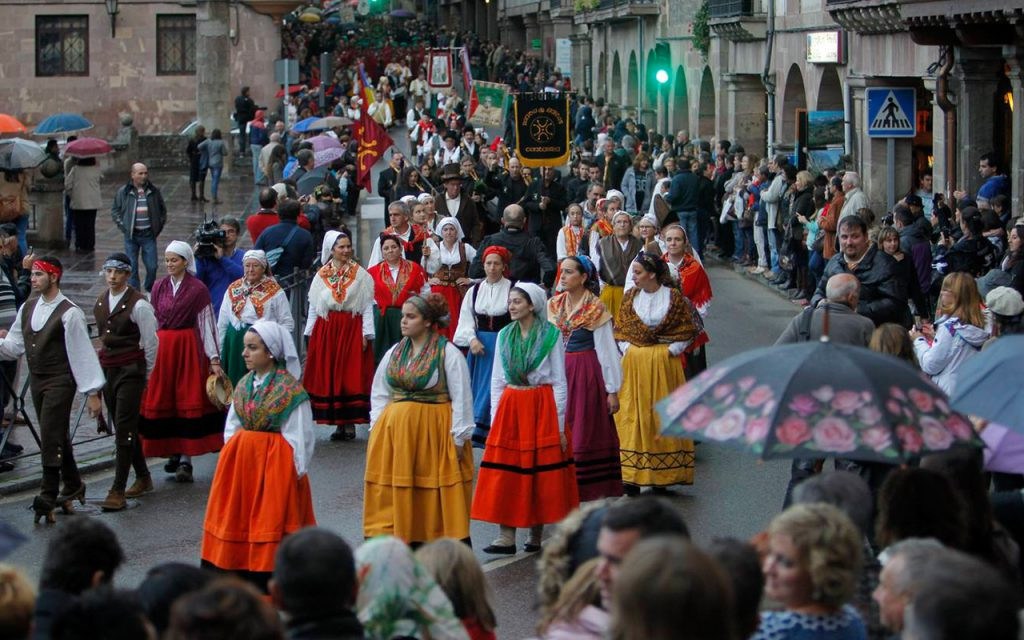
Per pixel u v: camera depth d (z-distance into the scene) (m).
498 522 9.71
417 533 9.37
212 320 12.02
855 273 11.42
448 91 47.78
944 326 9.91
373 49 68.75
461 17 98.12
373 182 35.44
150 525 10.85
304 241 15.16
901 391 5.50
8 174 21.69
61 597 5.07
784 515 4.96
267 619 4.29
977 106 20.03
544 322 9.77
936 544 4.79
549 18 66.38
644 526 4.85
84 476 12.41
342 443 13.34
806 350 5.63
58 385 10.80
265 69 42.53
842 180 18.58
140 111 41.03
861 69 24.77
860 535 5.19
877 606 5.59
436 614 5.61
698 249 24.52
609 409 10.55
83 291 20.38
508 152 28.11
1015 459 6.70
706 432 5.47
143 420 11.95
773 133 30.61
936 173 22.09
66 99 40.69
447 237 14.58
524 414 9.70
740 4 31.86
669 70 42.53
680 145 31.00
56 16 40.44
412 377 9.29
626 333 11.05
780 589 4.89
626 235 13.55
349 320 13.32
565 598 5.16
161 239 25.61
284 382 8.90
